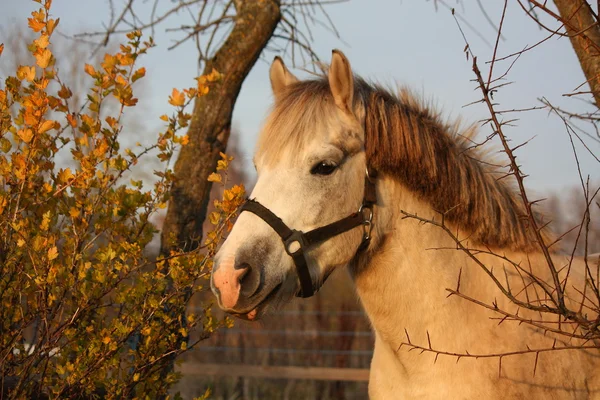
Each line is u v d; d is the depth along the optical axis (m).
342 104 2.33
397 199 2.42
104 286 2.49
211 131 3.83
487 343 2.33
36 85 2.43
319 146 2.27
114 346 2.44
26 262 2.55
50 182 2.62
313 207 2.26
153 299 2.49
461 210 2.45
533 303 2.39
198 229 3.72
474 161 2.54
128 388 2.64
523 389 2.26
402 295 2.41
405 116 2.42
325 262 2.32
